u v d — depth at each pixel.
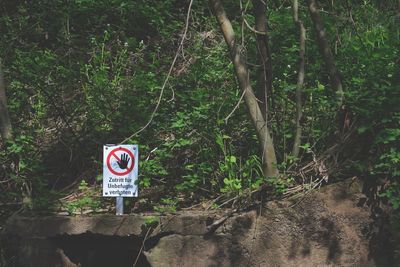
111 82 7.54
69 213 5.89
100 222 5.62
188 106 6.64
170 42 8.70
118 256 5.77
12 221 5.94
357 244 5.49
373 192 5.51
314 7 6.18
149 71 7.84
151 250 5.55
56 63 8.01
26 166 6.48
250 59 6.98
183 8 9.54
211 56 7.76
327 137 5.91
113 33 8.75
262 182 5.57
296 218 5.48
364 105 5.61
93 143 6.96
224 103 6.34
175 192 6.14
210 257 5.46
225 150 6.13
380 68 5.82
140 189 6.21
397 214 5.45
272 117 6.00
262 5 5.85
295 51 6.98
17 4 9.91
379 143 5.47
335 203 5.50
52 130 7.38
